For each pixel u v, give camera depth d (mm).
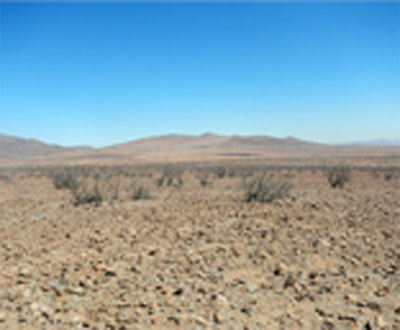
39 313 5652
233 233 10875
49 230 11492
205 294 6512
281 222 12461
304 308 6082
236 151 152750
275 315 5805
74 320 5469
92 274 7457
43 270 7637
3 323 5355
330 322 5523
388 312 5980
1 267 7770
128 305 5996
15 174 47719
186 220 12891
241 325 5438
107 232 11062
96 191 17875
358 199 18031
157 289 6719
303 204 16203
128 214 14109
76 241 10078
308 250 9227
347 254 8984
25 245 9641
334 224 12227
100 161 104250
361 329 5387
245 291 6707
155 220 12914
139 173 43281
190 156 124750
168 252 9008
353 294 6645
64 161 112000
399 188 23938
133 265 8008
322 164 66125
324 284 7066
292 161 81625
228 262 8258
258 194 17359
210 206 15867
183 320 5457
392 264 8250
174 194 21109
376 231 11312
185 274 7488
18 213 14828
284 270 7785
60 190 24656
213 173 43344
